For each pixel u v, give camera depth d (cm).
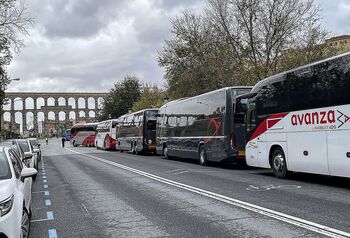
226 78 3506
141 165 2359
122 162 2656
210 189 1284
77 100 15988
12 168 719
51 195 1288
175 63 4631
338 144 1198
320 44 3088
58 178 1791
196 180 1536
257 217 855
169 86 4728
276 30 3244
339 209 908
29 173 766
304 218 826
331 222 783
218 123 2041
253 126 1720
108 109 9731
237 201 1051
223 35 3634
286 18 3234
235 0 3434
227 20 3569
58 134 14712
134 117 3816
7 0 3191
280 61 3222
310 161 1330
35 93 15575
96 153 4166
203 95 2269
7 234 564
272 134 1560
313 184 1355
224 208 967
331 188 1252
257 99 1667
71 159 3180
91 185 1495
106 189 1372
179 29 4525
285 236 699
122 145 4288
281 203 1002
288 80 1453
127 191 1304
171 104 2895
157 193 1238
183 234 741
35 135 14012
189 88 4203
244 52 3406
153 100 6975
